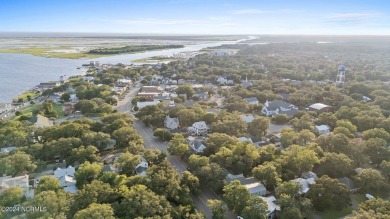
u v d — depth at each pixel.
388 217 80.19
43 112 196.00
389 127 155.25
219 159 121.25
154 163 123.12
